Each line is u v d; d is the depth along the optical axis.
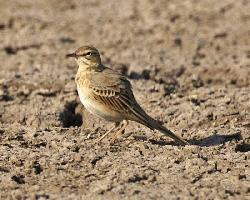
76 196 15.34
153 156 17.77
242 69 28.34
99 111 18.64
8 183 16.12
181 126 21.30
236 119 21.31
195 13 39.19
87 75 18.77
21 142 19.06
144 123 18.23
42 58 30.50
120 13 39.56
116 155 17.78
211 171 16.75
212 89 25.08
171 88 25.47
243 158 17.64
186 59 30.36
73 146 18.50
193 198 15.18
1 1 42.94
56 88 25.28
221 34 34.81
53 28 36.53
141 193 15.40
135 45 33.25
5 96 23.98
